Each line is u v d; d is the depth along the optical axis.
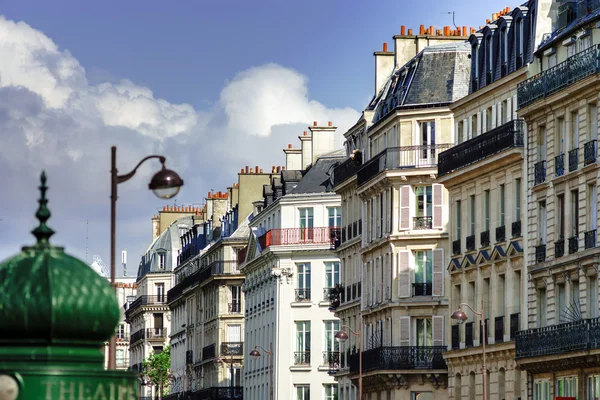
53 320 9.45
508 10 86.19
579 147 66.62
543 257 70.38
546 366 67.06
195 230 182.50
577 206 67.31
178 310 185.38
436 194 90.88
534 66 72.94
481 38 81.94
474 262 79.12
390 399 91.31
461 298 81.12
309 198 128.00
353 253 105.94
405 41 101.44
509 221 74.94
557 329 66.12
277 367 127.31
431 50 93.31
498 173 76.50
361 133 106.00
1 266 9.55
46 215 9.90
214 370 156.75
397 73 97.81
